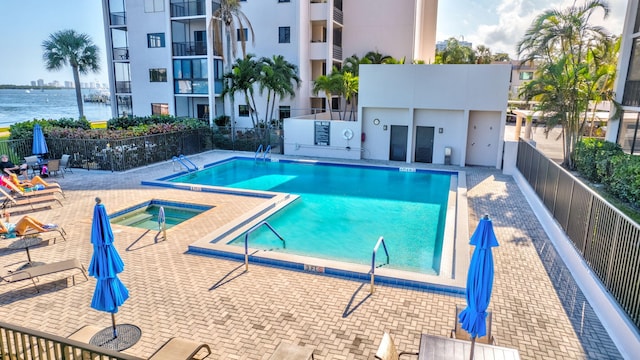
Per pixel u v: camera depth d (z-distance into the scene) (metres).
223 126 27.41
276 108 30.16
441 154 21.52
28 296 7.70
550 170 11.59
